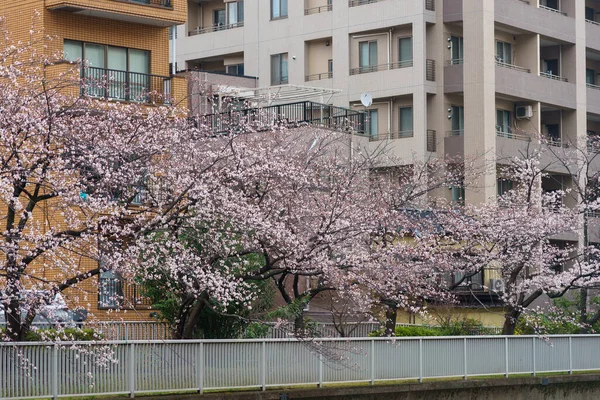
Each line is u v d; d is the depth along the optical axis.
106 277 20.78
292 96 34.72
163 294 20.30
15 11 27.11
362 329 24.41
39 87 18.22
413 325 25.81
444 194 34.88
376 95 37.31
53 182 15.20
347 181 21.67
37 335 17.27
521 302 24.97
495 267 26.72
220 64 42.91
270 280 21.48
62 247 15.32
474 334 25.25
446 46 37.00
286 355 17.89
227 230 17.20
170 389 16.12
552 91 39.28
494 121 36.38
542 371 22.83
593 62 43.69
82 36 27.69
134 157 17.44
